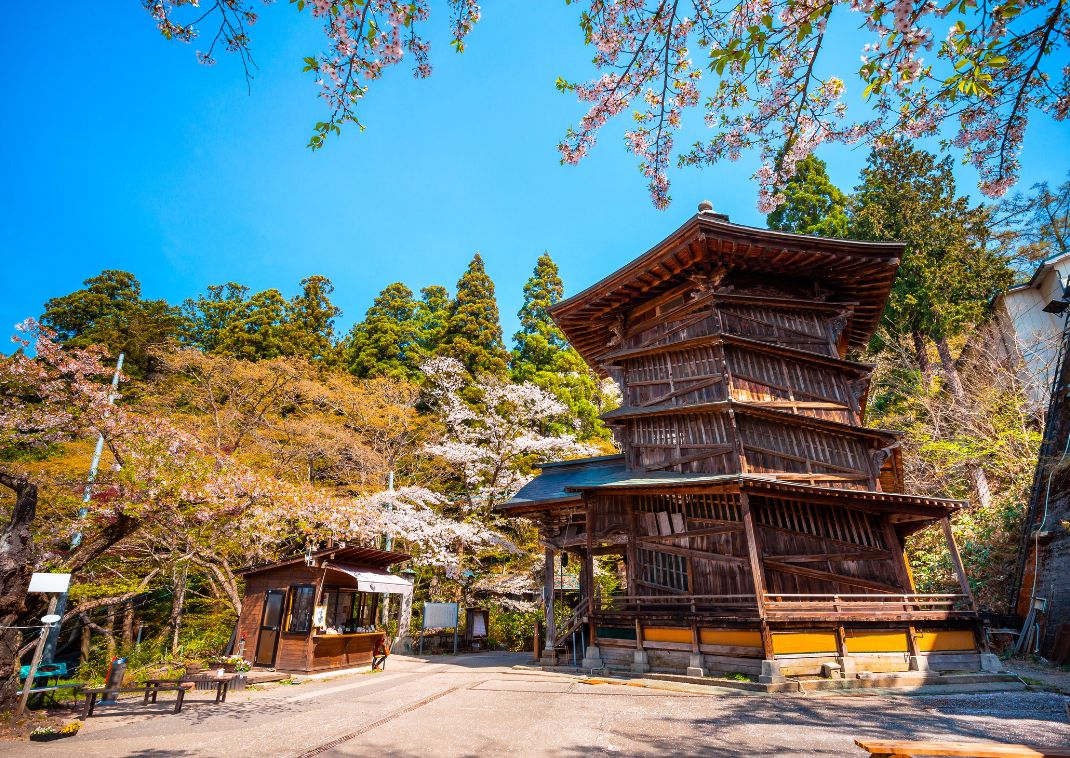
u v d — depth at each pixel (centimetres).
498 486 2633
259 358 3250
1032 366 2536
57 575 921
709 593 1324
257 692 1179
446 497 2658
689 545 1387
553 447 2764
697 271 1587
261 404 2488
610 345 1822
